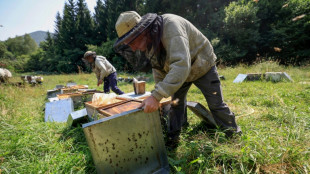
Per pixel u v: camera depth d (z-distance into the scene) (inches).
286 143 51.9
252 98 118.1
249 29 474.6
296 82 174.2
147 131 47.4
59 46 1097.4
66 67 886.4
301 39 470.6
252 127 71.4
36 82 277.6
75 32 1051.9
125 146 43.2
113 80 146.6
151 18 43.4
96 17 1115.3
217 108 61.4
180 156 58.0
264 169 43.9
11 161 57.3
